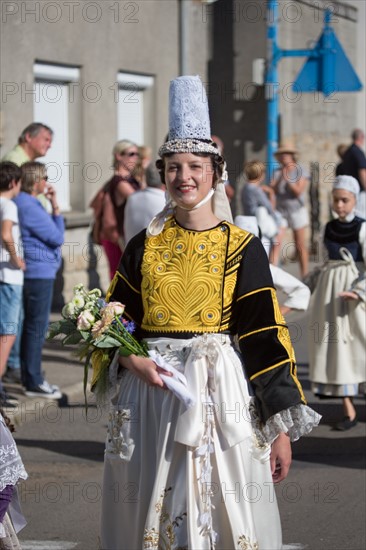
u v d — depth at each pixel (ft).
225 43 106.73
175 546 24.35
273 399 24.53
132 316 25.98
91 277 82.48
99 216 63.36
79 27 80.18
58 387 56.24
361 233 48.42
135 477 24.99
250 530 24.23
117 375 25.49
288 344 25.04
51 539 35.17
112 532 25.55
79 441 47.91
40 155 59.57
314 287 49.67
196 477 24.17
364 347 48.24
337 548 34.12
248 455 24.64
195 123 25.20
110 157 85.15
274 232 69.05
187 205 25.11
